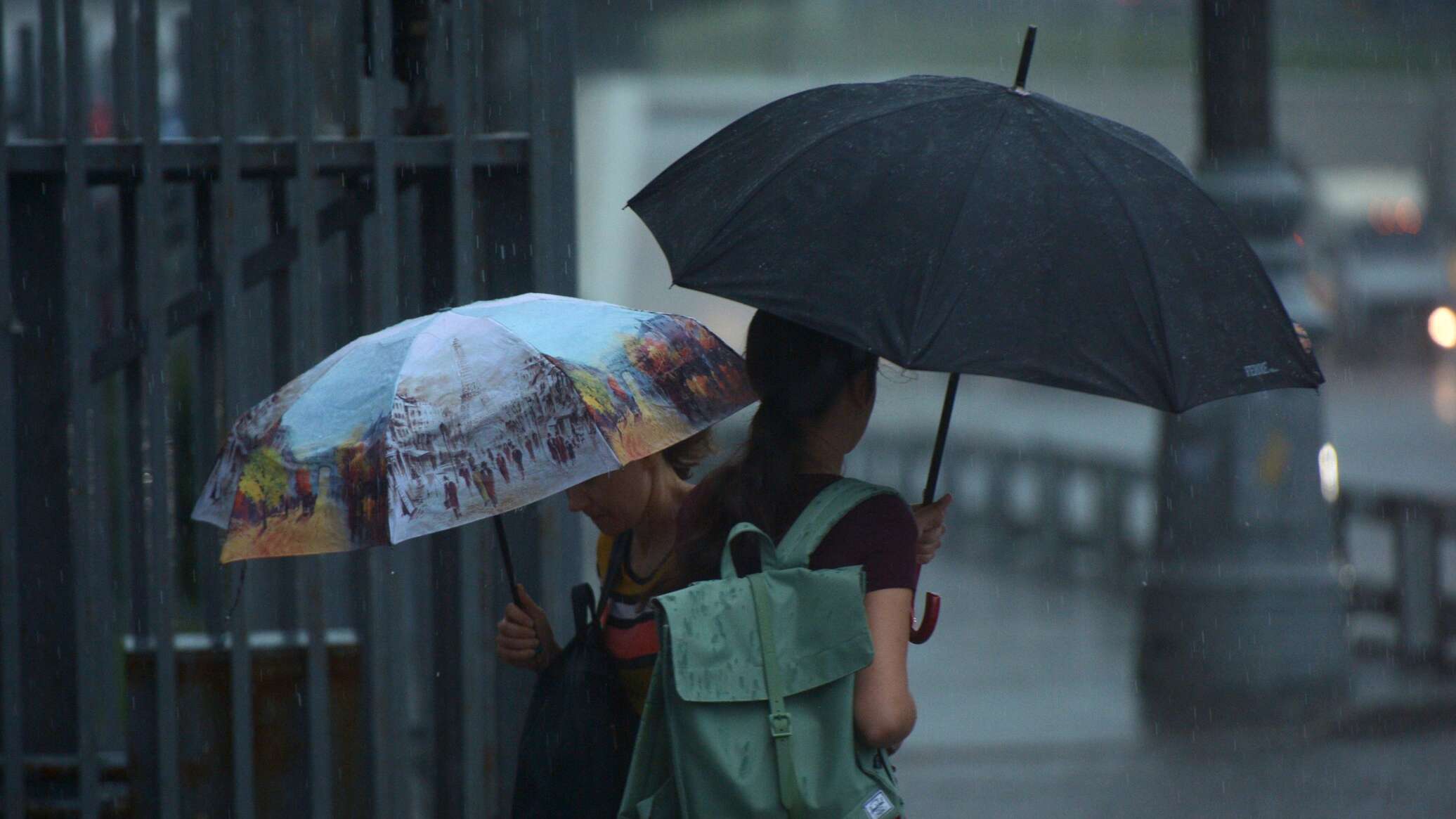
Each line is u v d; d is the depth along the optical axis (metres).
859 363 10.44
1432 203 181.12
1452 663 40.59
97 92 48.69
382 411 10.16
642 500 11.49
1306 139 184.50
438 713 16.97
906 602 10.00
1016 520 70.75
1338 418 121.25
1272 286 10.63
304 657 17.09
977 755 34.31
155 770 16.95
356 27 16.30
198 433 17.47
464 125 15.73
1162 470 38.47
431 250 16.89
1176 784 31.50
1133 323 9.96
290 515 10.09
